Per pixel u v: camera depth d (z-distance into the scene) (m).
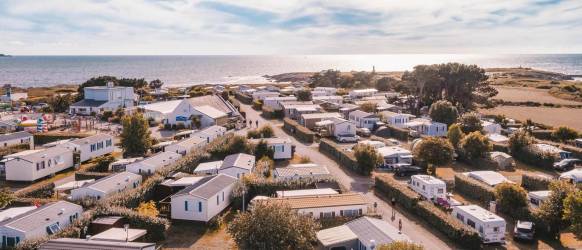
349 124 100.06
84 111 131.50
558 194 48.28
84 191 55.06
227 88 198.38
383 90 186.88
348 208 50.97
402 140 100.25
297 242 39.41
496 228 46.38
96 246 37.12
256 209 41.41
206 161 75.31
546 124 118.56
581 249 45.47
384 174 72.94
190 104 111.38
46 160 70.25
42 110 138.62
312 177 61.66
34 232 42.84
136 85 191.00
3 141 83.94
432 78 140.75
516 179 70.69
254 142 83.19
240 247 39.81
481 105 152.88
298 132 102.50
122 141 80.69
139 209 51.41
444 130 105.25
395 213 54.78
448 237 47.53
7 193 51.97
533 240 47.44
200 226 50.62
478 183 61.72
